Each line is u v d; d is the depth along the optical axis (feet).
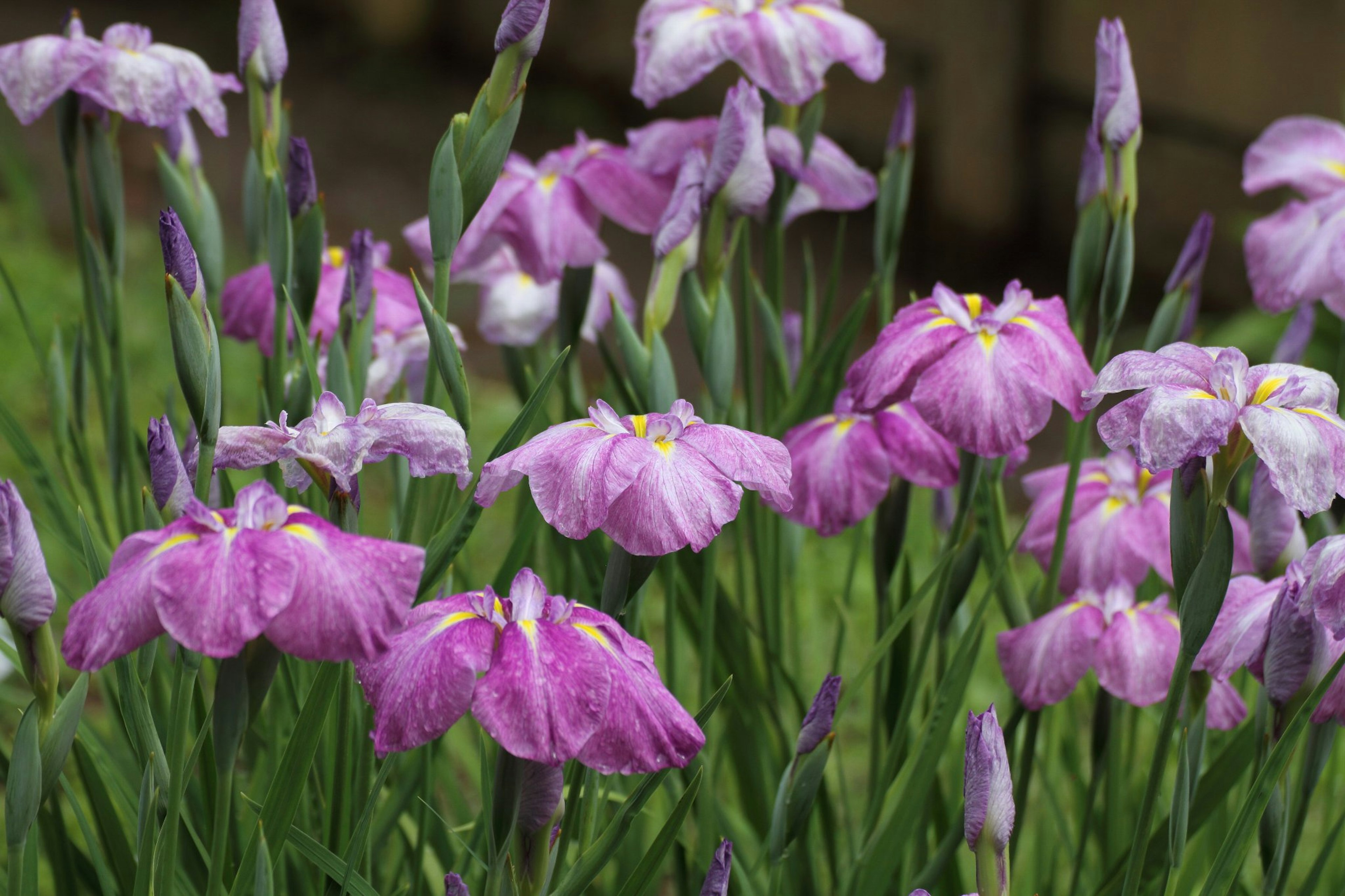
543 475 8.21
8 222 23.45
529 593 8.11
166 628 7.82
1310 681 8.36
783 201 9.62
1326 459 8.18
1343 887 9.14
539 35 8.43
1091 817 9.32
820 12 9.50
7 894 8.12
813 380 9.48
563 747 7.98
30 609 8.08
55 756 8.13
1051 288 29.04
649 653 8.18
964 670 8.92
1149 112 27.22
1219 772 8.94
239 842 8.83
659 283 9.04
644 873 8.43
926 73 30.71
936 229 30.71
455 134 8.45
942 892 9.20
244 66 9.13
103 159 9.32
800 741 8.52
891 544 9.27
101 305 9.41
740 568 9.55
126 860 8.85
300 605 7.84
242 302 9.36
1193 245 9.21
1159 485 9.28
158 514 8.30
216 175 31.17
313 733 8.30
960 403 8.67
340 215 31.37
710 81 34.99
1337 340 17.98
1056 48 28.55
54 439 9.48
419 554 7.93
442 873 9.25
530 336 9.93
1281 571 8.78
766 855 9.45
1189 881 8.96
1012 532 13.80
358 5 43.45
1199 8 25.90
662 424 8.29
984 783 8.23
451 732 9.89
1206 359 8.27
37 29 39.99
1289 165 9.83
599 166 9.60
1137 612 9.00
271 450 8.30
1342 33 23.71
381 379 9.42
